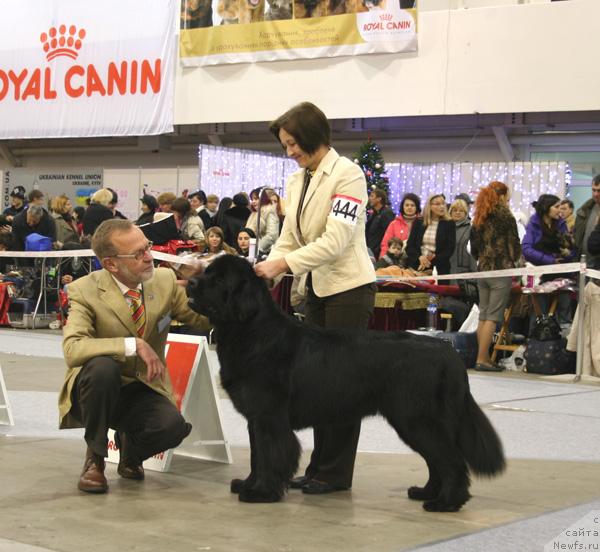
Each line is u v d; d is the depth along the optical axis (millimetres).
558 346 9109
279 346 3924
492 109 14375
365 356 3908
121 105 17062
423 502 4109
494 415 6641
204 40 16438
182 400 4988
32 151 22016
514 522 3754
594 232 8844
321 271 4379
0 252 12508
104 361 4121
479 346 9305
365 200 4301
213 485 4410
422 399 3846
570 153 16312
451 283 10414
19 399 6867
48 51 17625
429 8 15727
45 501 3965
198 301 3900
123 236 4191
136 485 4383
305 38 15547
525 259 9648
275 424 3936
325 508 3961
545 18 14000
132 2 16844
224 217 11812
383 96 15109
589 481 4629
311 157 4340
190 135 19734
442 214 10570
